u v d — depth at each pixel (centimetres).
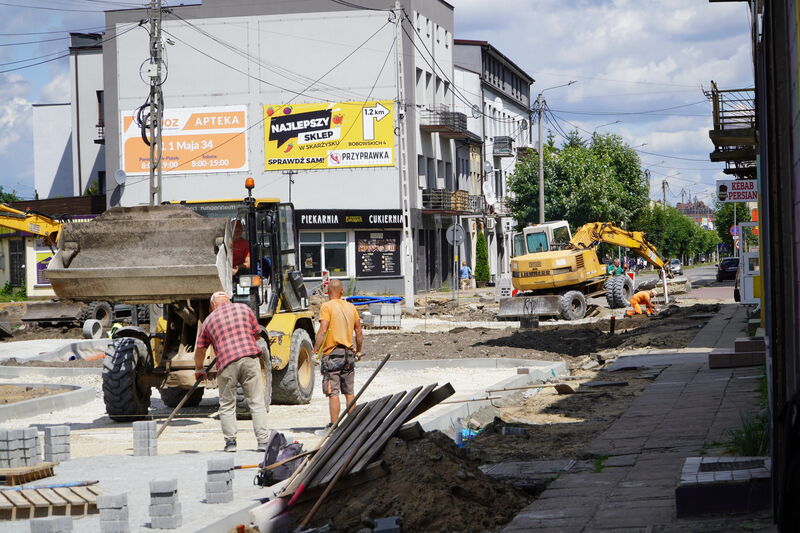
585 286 3753
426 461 854
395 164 5512
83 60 6531
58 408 1678
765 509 702
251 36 5578
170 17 5638
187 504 844
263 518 824
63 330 3381
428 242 6153
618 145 8131
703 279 7738
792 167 648
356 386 1878
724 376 1598
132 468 1040
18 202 5912
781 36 677
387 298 3775
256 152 5597
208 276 1400
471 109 7406
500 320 3653
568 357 2322
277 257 1638
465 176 7094
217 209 1576
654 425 1173
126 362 1464
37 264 4781
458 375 2044
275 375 1605
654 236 9994
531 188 7219
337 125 5525
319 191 5559
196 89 5619
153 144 3766
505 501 836
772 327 700
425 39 6106
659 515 729
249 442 1268
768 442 886
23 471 955
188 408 1662
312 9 5619
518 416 1411
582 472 944
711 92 1938
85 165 6556
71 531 714
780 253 689
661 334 2561
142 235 1449
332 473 845
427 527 784
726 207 11231
